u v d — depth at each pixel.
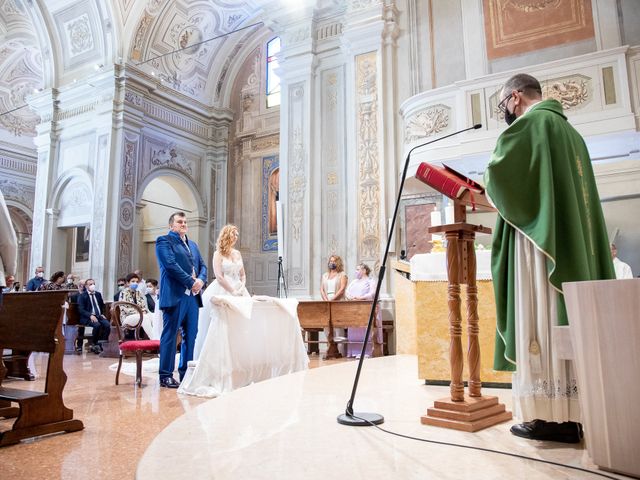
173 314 4.70
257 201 14.52
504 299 2.18
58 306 2.97
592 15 7.43
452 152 7.50
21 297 3.21
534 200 2.05
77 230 14.29
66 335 9.52
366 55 8.98
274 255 14.05
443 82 8.41
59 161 13.31
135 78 12.55
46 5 13.22
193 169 14.34
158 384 4.79
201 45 14.16
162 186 15.05
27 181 16.94
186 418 2.49
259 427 2.29
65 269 13.24
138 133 12.71
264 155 14.62
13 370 5.18
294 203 9.41
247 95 15.23
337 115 9.41
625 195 7.89
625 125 6.67
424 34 8.71
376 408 2.63
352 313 7.08
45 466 2.25
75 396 4.08
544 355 2.00
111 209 12.06
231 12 13.98
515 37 7.90
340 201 9.12
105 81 12.46
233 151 15.16
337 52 9.59
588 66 7.01
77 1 12.73
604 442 1.64
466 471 1.63
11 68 15.76
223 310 4.20
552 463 1.71
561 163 2.06
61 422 2.85
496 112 7.36
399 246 8.38
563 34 7.58
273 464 1.74
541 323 2.01
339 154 9.28
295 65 9.80
